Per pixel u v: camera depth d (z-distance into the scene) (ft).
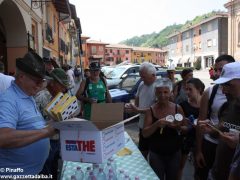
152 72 15.08
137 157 10.98
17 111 7.59
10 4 31.99
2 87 12.62
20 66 7.73
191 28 218.38
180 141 11.59
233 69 8.42
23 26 36.50
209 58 195.93
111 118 8.31
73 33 133.18
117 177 8.86
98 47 278.67
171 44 266.77
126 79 35.86
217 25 184.44
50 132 7.43
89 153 7.25
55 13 73.77
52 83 12.17
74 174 9.07
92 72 19.58
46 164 11.37
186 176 16.70
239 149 7.06
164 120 10.84
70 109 8.07
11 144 6.99
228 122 8.96
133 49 336.49
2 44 36.99
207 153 11.28
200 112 11.42
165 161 11.61
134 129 27.20
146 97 15.19
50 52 61.26
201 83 14.83
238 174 6.87
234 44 152.66
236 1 147.74
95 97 19.48
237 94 8.44
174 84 21.35
